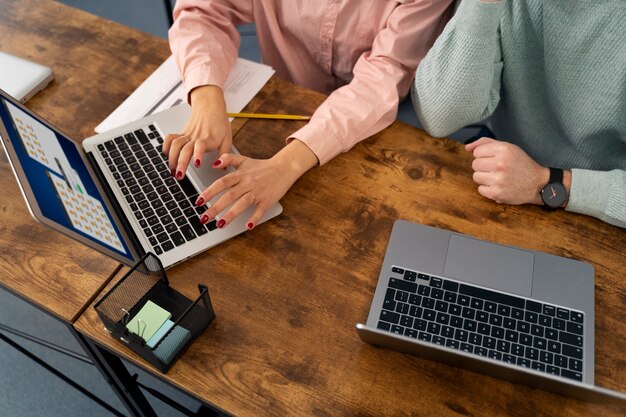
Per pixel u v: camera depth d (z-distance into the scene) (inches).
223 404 35.6
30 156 36.8
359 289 40.0
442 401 35.5
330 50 59.1
